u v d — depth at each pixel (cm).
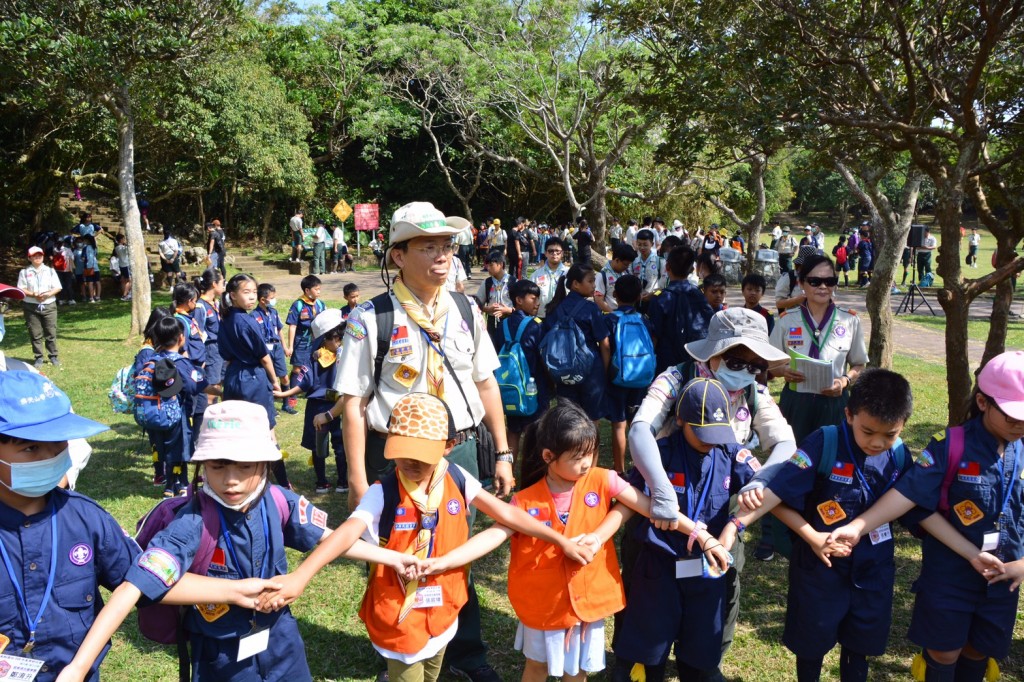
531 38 2286
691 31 681
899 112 617
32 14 1238
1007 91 570
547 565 328
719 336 343
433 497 317
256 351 645
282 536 290
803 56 611
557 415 322
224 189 2967
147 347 637
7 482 246
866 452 324
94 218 2864
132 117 1480
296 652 296
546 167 3052
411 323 365
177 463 650
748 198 2859
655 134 2631
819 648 335
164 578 257
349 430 360
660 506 325
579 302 624
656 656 341
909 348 1368
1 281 2191
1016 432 308
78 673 238
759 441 367
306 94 3142
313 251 2602
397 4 3503
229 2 1348
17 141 2064
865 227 2470
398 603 312
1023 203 560
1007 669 394
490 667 388
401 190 3678
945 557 332
